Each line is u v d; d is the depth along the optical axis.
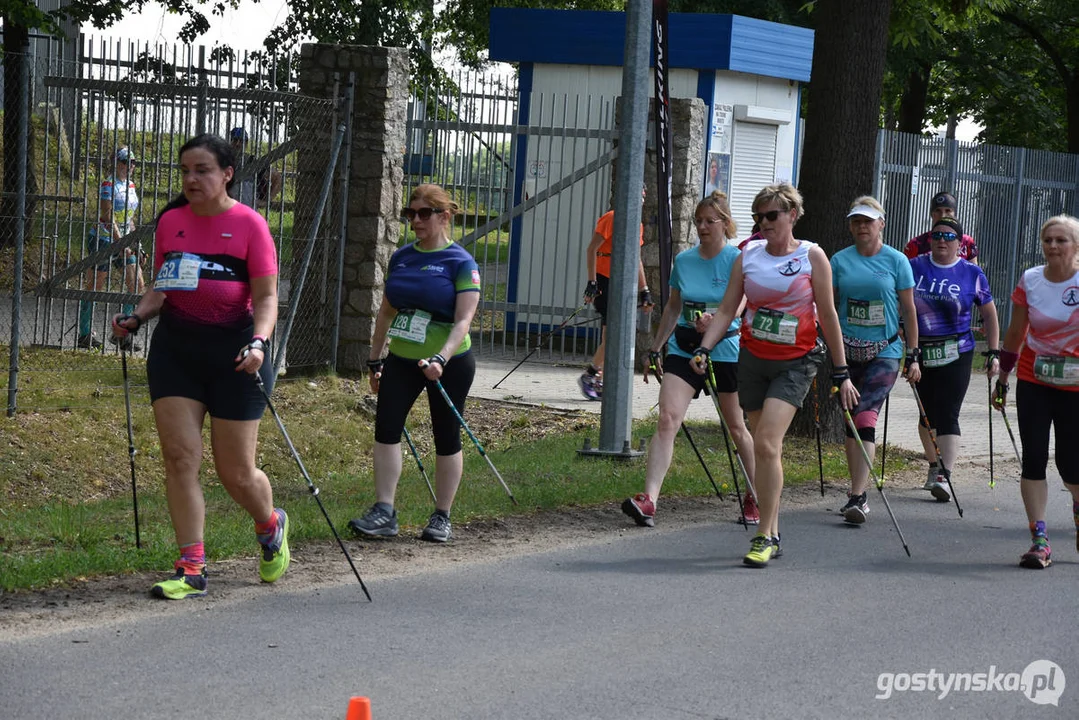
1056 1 47.50
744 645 9.84
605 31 29.78
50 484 15.45
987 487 17.78
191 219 10.17
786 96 32.25
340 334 22.11
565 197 29.77
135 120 20.77
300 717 7.91
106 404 17.94
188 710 7.95
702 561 12.62
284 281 23.14
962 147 33.19
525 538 13.23
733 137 31.03
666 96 17.34
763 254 12.68
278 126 21.20
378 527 12.73
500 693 8.52
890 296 15.32
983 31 49.72
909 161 31.52
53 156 29.22
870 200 15.38
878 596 11.54
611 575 11.88
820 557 13.05
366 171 21.89
